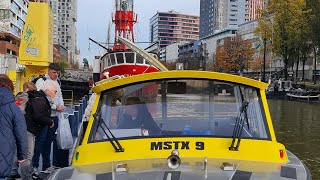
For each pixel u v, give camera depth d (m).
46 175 4.20
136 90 4.58
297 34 74.50
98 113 4.49
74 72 70.06
